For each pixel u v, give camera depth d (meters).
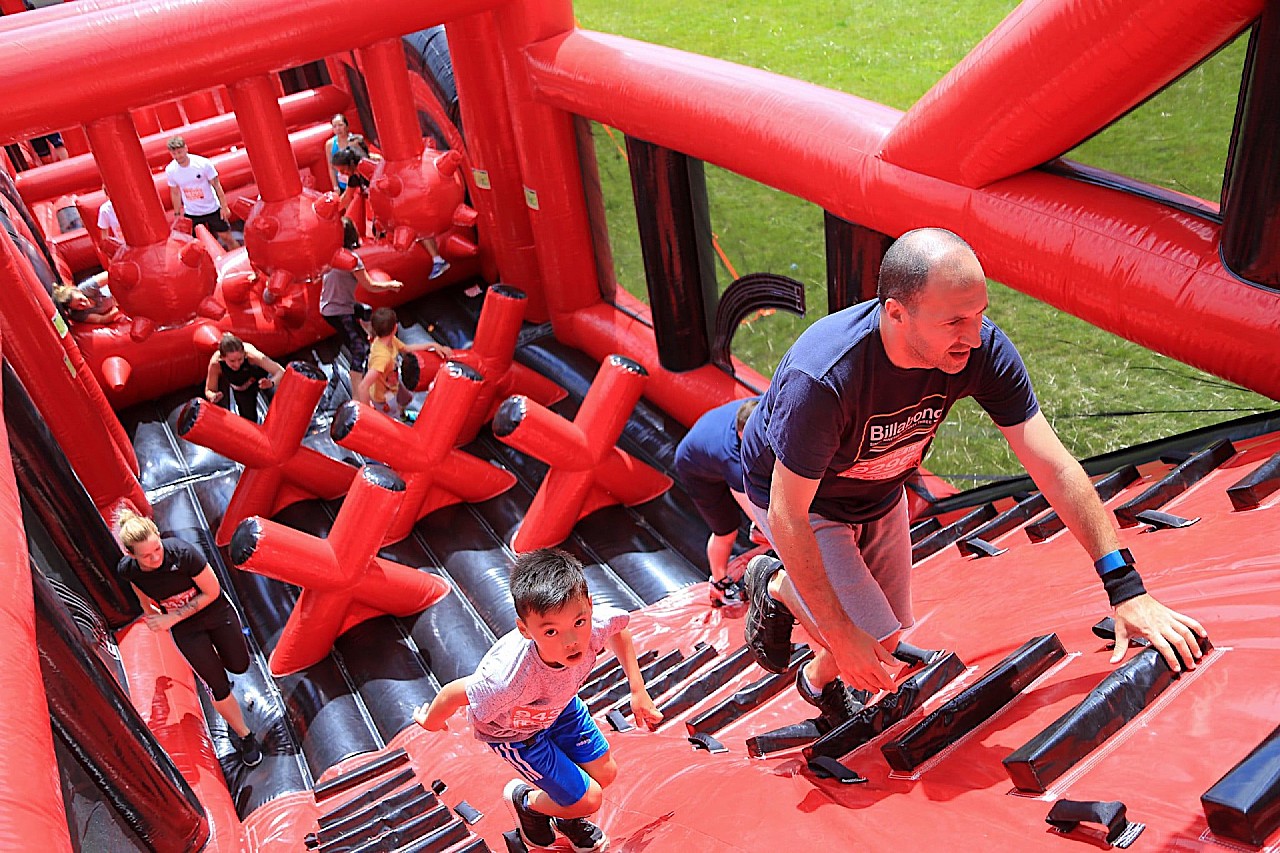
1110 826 1.71
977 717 2.54
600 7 17.45
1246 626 2.22
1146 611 2.29
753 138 5.51
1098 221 3.97
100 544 6.22
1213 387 4.49
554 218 7.85
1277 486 2.98
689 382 7.21
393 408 7.50
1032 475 2.52
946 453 5.71
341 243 7.36
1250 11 3.20
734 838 2.58
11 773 2.01
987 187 4.39
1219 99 3.68
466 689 3.18
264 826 4.89
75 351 7.19
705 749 3.69
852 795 2.49
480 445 7.82
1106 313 3.98
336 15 6.44
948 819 2.08
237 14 6.14
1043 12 3.78
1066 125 3.95
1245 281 3.52
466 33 7.77
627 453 7.15
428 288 9.66
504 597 6.29
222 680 5.43
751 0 16.78
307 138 11.23
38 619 3.77
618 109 6.46
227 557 7.16
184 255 6.69
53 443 5.94
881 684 2.53
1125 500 3.83
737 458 4.80
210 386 7.77
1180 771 1.83
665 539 6.61
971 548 4.36
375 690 5.82
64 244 11.04
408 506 6.89
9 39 5.70
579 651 2.94
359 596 6.11
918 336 2.22
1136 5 3.44
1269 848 1.50
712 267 6.79
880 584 3.20
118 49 5.84
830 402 2.37
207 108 13.95
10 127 5.75
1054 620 2.97
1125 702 2.12
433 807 4.38
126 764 4.22
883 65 14.12
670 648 5.38
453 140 9.52
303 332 9.28
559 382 8.21
